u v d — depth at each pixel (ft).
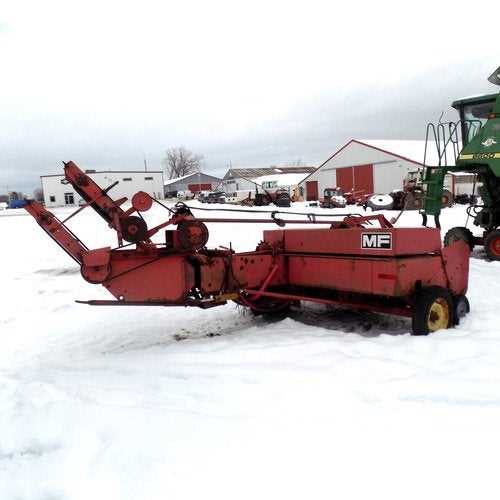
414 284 15.92
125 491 8.66
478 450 9.04
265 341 16.17
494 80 31.32
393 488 8.20
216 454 9.50
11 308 24.85
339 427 10.16
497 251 32.09
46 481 9.27
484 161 31.27
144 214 87.66
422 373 12.56
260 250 18.57
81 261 15.25
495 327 16.70
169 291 16.14
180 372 13.92
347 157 166.30
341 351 14.56
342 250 16.83
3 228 73.87
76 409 11.90
